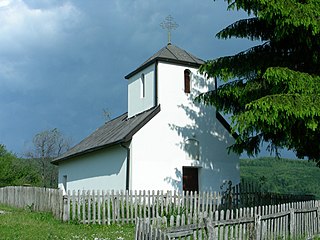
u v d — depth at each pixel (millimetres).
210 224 9148
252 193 19500
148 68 22266
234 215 11469
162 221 9125
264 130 13602
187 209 17156
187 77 22203
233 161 22281
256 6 13688
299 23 12719
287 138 14656
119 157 21016
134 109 23578
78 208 15445
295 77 13172
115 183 21172
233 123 13594
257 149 16984
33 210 19844
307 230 12773
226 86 16156
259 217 10758
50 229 13578
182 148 21016
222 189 21609
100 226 15023
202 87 22344
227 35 16453
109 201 15875
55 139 55688
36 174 45375
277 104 12406
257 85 15234
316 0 13328
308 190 29453
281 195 19156
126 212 16203
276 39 14641
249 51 16188
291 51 15781
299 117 12766
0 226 13797
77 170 27156
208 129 21953
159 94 21047
